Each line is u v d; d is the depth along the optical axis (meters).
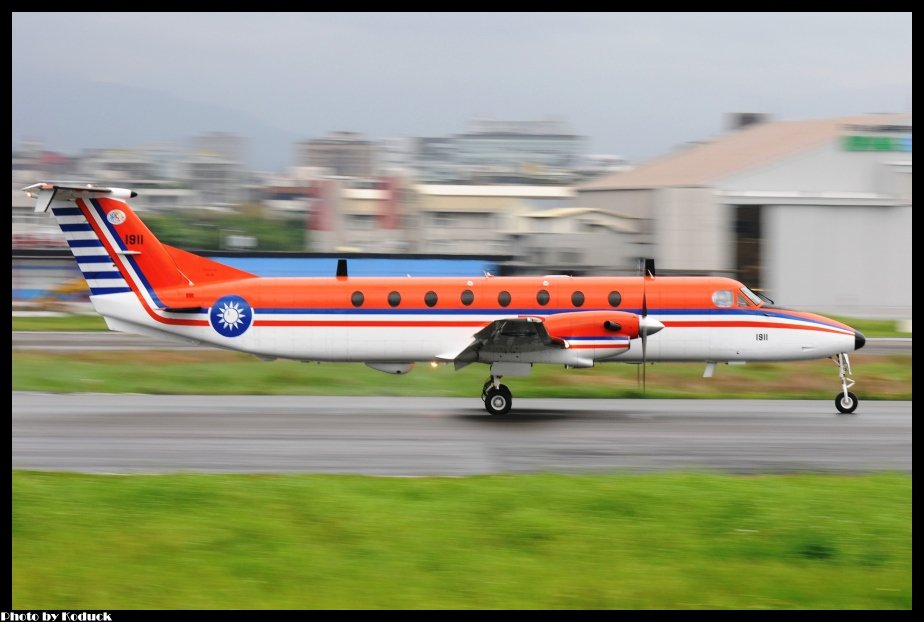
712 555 38.16
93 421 72.88
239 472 53.75
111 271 81.88
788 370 104.31
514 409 82.25
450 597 34.31
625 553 38.44
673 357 81.69
